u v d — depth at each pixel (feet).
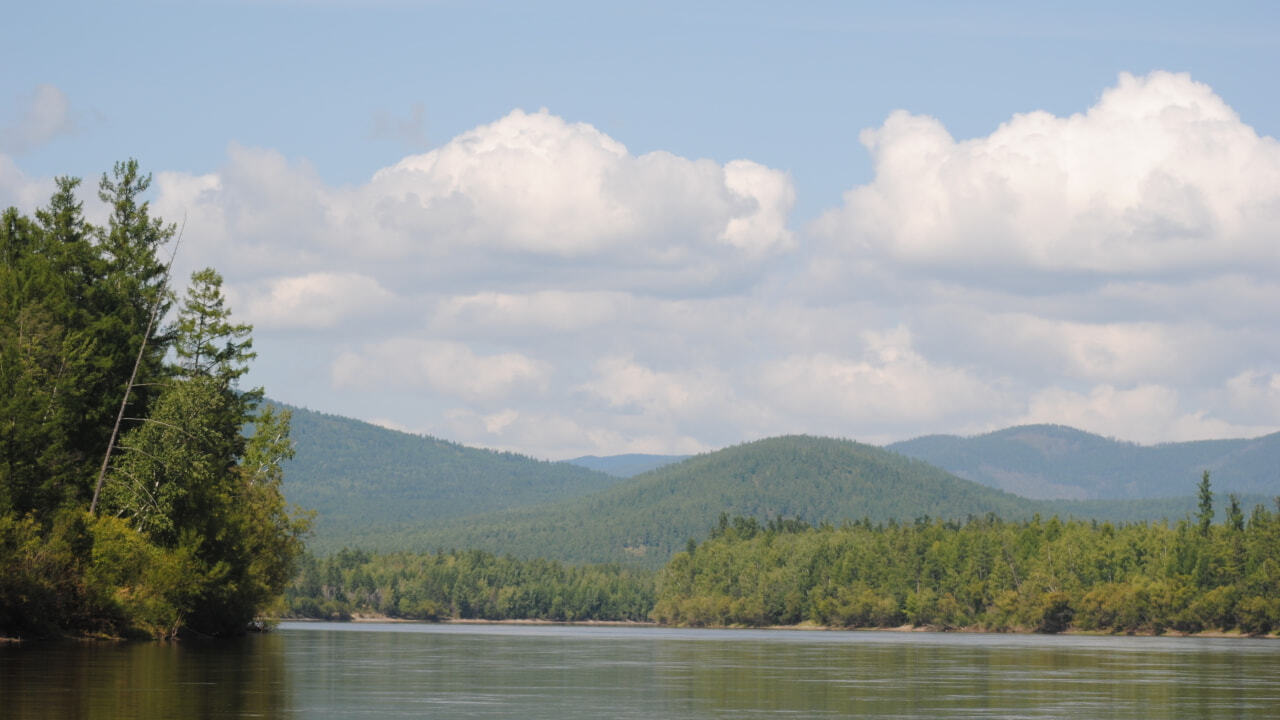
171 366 350.02
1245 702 172.65
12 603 252.01
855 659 319.27
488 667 244.22
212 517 325.42
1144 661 327.47
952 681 215.72
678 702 162.50
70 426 309.22
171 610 297.74
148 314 350.43
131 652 237.86
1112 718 146.72
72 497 299.79
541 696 168.96
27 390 276.41
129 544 287.48
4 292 299.99
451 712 142.20
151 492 307.99
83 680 163.63
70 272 334.24
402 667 234.38
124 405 310.65
